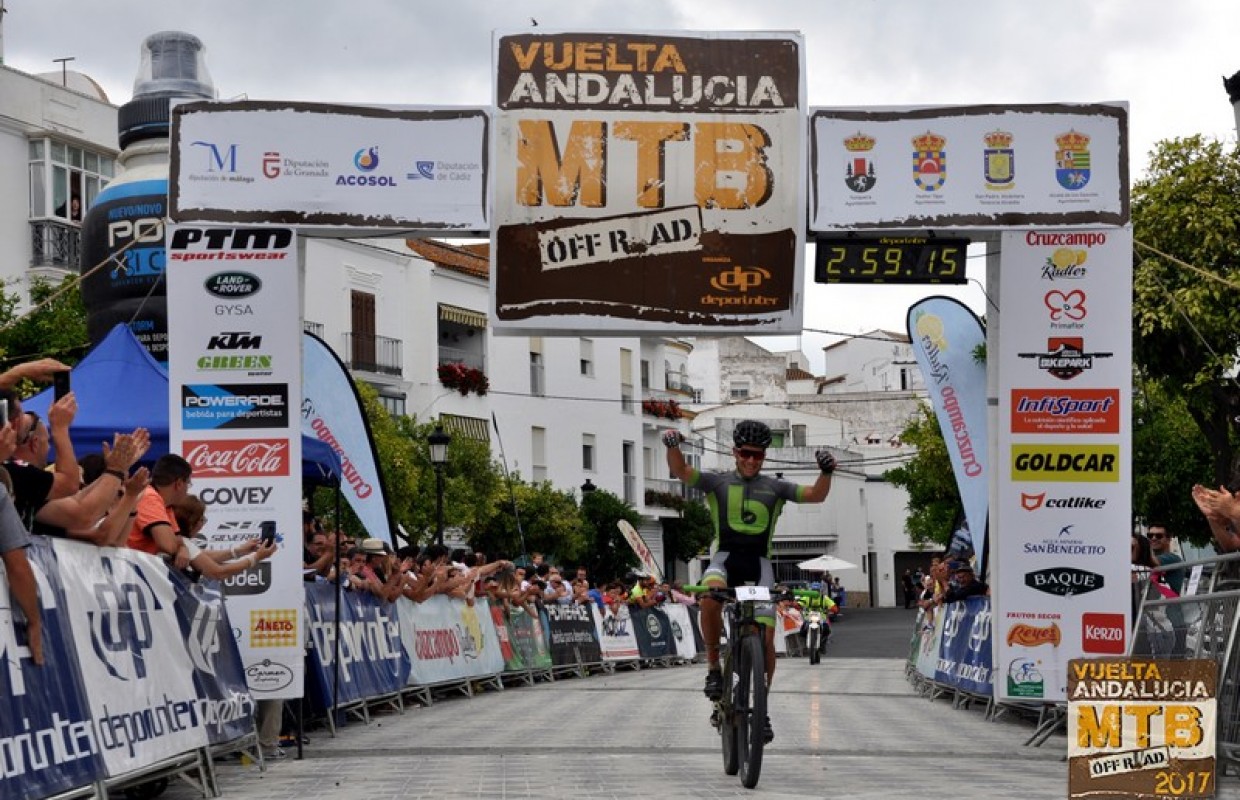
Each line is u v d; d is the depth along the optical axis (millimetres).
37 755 5730
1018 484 11398
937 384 15219
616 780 8195
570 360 50094
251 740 8945
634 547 28297
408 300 42000
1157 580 8789
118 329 11750
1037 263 11438
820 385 95062
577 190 11195
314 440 11523
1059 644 11320
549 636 20688
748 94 11305
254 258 11102
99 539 6797
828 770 8883
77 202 32625
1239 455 17984
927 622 18094
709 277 11227
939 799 7195
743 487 8367
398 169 11195
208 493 10867
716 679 8500
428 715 13828
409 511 32969
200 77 15914
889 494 77875
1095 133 11445
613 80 11258
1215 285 17266
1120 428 11367
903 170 11383
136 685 6922
